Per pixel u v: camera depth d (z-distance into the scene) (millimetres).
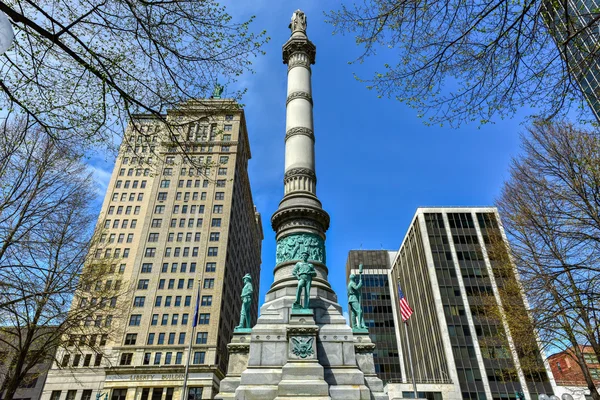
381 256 119812
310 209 26219
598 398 20344
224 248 76812
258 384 18844
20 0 8641
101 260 25219
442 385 59969
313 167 29078
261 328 20922
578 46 8703
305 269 21672
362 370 20609
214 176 85375
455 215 79000
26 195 18938
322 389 17969
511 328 23109
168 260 75438
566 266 18375
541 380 58344
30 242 18172
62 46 8219
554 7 8398
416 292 82938
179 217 80375
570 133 19281
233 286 84500
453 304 68125
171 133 11031
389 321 103062
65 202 20625
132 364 63781
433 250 74875
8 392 18797
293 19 36844
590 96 9305
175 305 70188
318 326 20906
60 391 62656
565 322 19906
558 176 20000
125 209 84375
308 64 34000
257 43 10258
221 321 70750
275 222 26953
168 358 64688
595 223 18594
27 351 20625
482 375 60375
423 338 77250
